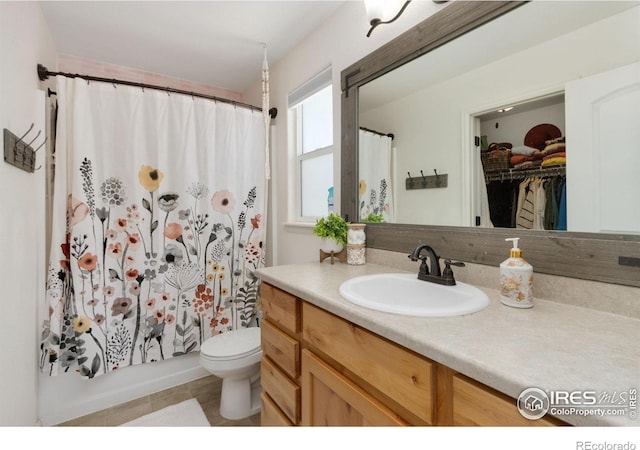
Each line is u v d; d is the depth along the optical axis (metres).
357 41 1.56
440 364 0.62
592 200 0.80
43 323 1.54
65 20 1.78
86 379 1.69
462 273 1.09
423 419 0.64
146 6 1.66
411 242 1.28
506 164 0.97
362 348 0.80
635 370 0.50
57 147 1.58
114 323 1.74
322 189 2.01
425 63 1.21
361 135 1.53
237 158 2.16
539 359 0.54
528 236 0.92
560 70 0.85
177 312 1.95
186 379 2.02
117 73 2.36
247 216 2.21
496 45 0.99
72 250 1.60
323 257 1.58
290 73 2.15
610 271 0.76
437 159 1.18
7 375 1.13
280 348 1.16
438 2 1.15
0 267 1.05
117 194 1.75
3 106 1.07
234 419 1.64
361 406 0.79
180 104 1.93
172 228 1.92
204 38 1.99
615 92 0.76
